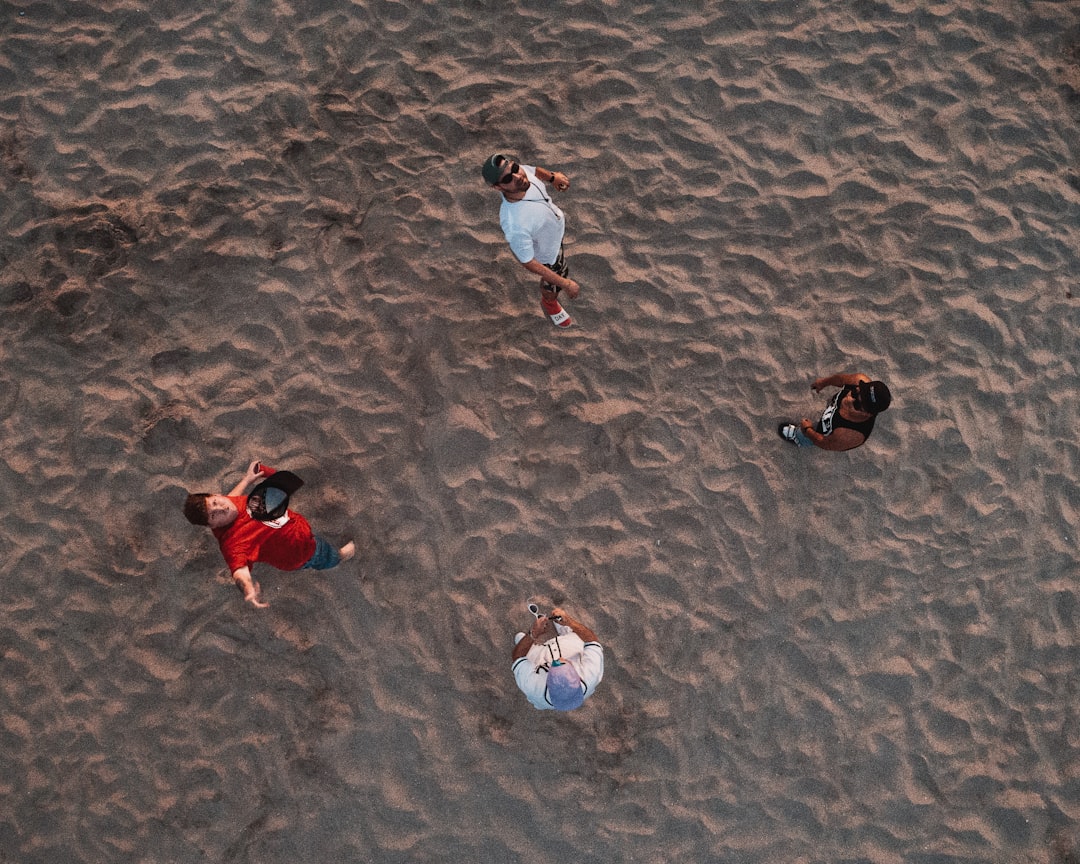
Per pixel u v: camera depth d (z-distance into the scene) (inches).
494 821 195.6
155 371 211.6
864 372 217.5
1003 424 215.8
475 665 201.6
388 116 229.5
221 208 221.3
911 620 206.2
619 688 201.9
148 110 227.1
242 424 209.5
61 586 200.2
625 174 227.6
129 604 200.1
